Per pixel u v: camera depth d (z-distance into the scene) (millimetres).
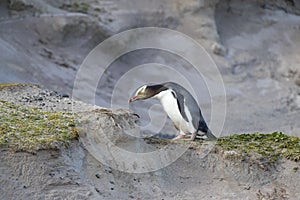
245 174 12562
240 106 24828
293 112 25109
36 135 11648
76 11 27078
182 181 12305
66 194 11055
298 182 12578
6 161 11070
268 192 12414
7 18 25531
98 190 11469
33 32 25375
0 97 14562
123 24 27094
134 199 11633
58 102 14641
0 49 23422
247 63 27891
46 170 11180
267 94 26219
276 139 13555
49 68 24141
